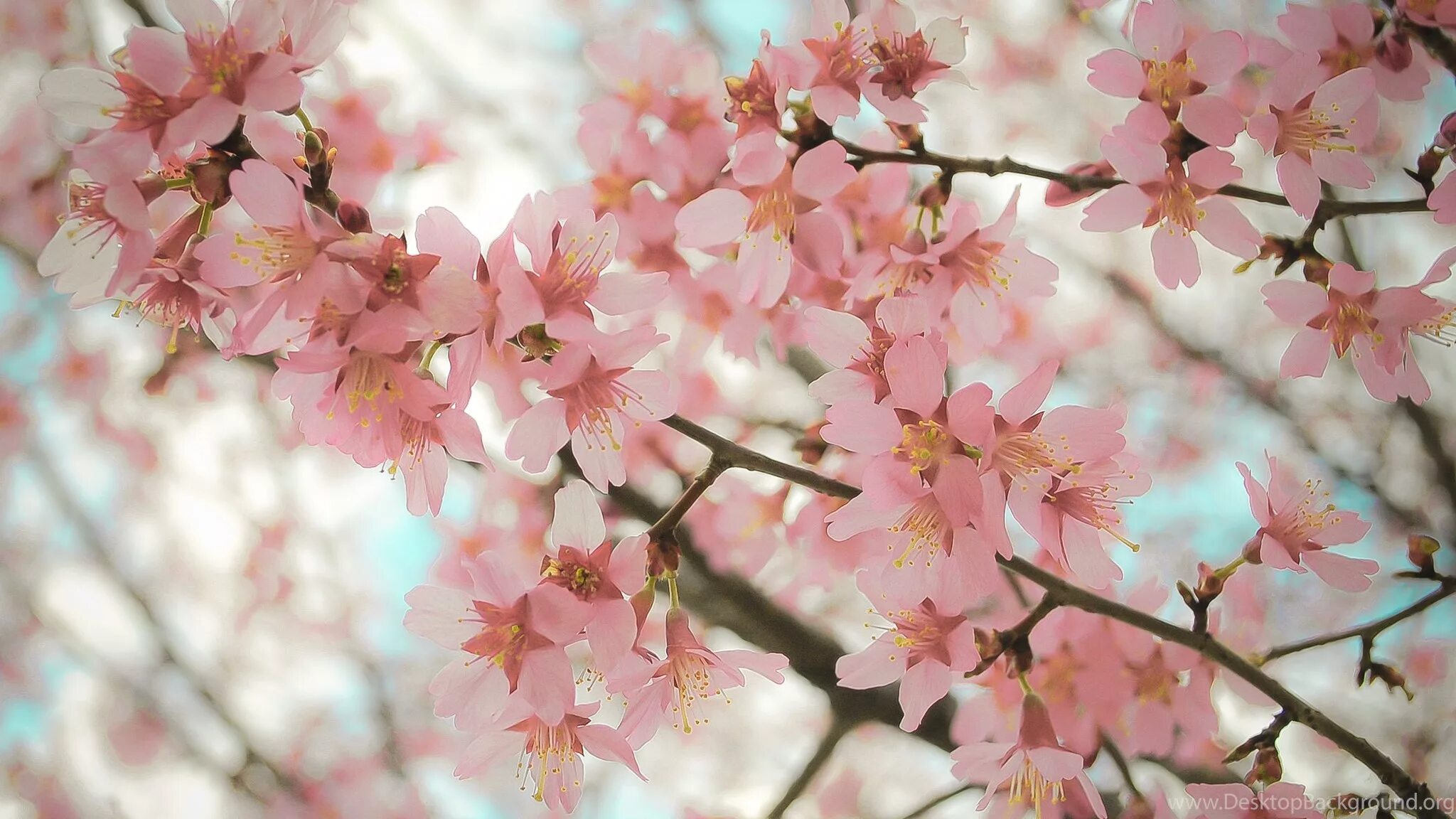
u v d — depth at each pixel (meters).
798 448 0.70
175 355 0.85
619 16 0.98
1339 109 0.65
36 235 0.88
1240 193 0.65
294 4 0.61
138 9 0.76
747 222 0.66
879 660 0.65
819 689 0.80
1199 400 1.12
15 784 1.06
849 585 0.92
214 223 0.69
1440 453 0.91
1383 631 0.68
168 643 1.04
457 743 1.08
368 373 0.61
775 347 0.72
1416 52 0.68
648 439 0.80
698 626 0.81
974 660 0.64
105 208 0.61
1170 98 0.65
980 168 0.66
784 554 0.82
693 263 0.73
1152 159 0.65
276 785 1.03
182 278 0.62
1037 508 0.62
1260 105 0.66
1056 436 0.62
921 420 0.62
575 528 0.62
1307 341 0.66
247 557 1.10
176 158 0.62
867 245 0.70
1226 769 0.77
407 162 0.77
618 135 0.70
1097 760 0.75
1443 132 0.66
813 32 0.65
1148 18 0.65
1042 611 0.66
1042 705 0.66
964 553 0.62
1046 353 0.82
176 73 0.61
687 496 0.63
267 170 0.61
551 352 0.63
